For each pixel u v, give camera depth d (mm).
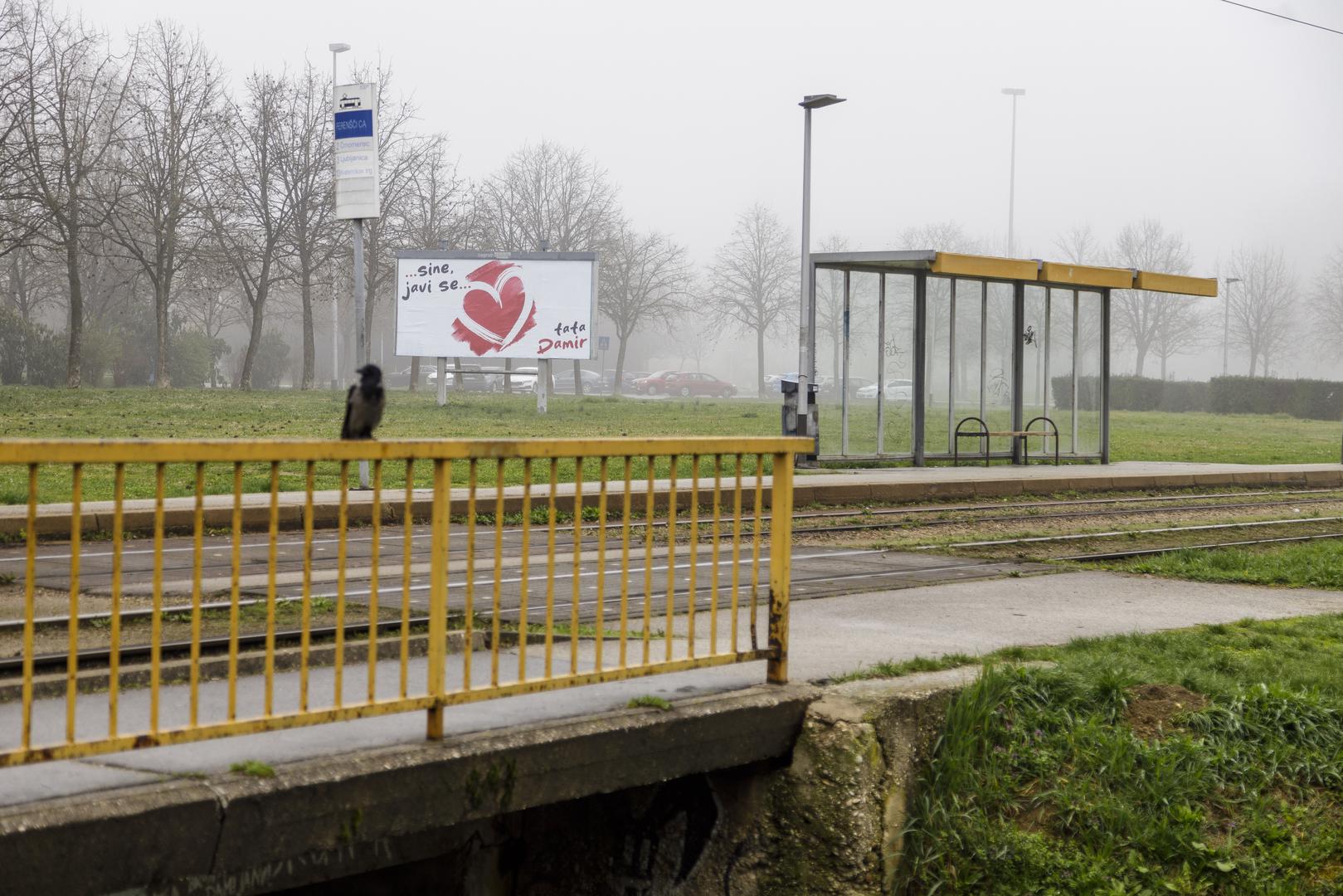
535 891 6418
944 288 24422
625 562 5688
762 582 10828
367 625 7445
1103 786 6445
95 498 14523
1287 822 6426
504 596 9578
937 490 19562
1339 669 7887
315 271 48188
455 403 39594
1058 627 8789
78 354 41750
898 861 6031
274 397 38969
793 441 6223
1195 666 7727
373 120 14844
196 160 44875
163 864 4113
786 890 5934
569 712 5500
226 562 10930
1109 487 22078
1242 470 24766
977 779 6398
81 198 42312
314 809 4438
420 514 14711
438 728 4938
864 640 7926
